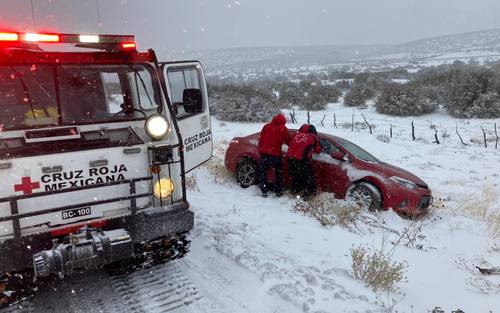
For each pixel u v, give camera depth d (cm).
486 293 502
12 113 416
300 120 2394
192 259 537
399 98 2647
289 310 423
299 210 746
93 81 467
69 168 389
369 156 857
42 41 414
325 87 3475
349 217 699
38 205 379
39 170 377
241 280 482
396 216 755
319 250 577
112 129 452
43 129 419
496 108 2430
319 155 838
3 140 402
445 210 856
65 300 436
